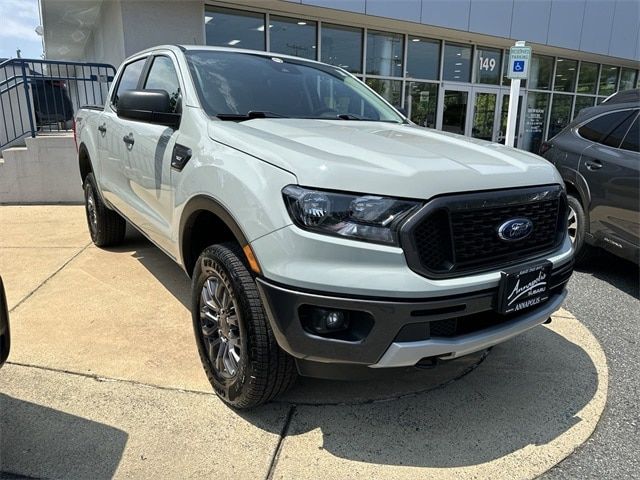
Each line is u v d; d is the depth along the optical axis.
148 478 2.06
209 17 8.57
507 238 2.18
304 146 2.26
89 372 2.80
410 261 1.94
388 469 2.15
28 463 2.10
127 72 4.31
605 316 3.83
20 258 4.73
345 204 1.95
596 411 2.59
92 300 3.78
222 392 2.50
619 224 4.23
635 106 4.40
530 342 3.34
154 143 3.18
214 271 2.43
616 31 13.85
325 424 2.43
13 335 3.19
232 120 2.81
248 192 2.17
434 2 10.02
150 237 3.50
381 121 3.51
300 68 3.69
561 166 4.91
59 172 7.27
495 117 13.09
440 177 2.05
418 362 2.13
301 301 1.97
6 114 7.89
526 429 2.44
